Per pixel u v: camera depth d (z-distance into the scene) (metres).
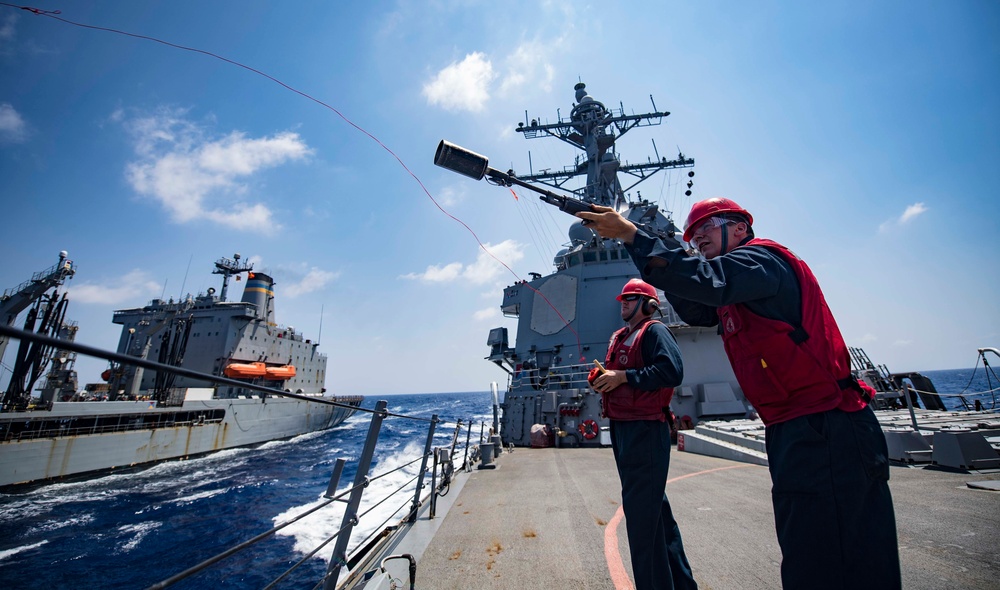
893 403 13.12
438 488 6.29
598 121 21.09
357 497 2.93
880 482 1.30
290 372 37.16
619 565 3.39
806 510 1.32
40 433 19.61
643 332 2.52
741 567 3.17
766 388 1.46
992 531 3.40
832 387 1.36
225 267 39.12
